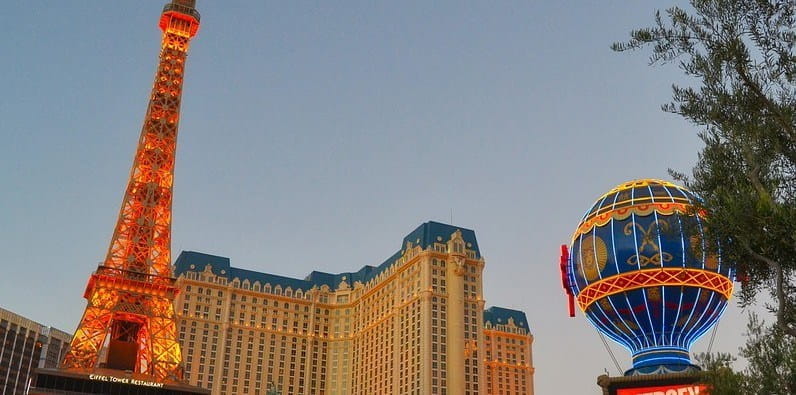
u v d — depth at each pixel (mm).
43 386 165125
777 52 35031
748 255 35562
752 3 35750
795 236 30938
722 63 35875
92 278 186500
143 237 198625
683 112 37250
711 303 104250
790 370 34500
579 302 116062
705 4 36531
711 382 38062
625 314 107812
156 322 185500
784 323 32250
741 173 35375
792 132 33875
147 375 176125
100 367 180125
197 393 176125
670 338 106625
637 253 105000
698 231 38562
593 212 114000
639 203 108188
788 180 34594
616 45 39375
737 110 35969
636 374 105438
